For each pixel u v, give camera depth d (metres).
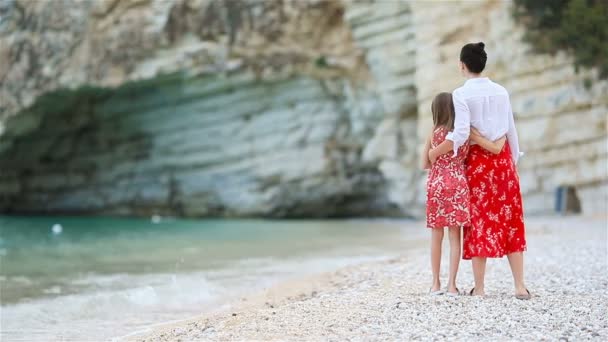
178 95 24.36
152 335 6.23
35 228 20.78
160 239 16.66
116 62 22.56
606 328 4.98
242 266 11.26
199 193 26.02
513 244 6.20
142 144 26.34
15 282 9.91
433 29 19.89
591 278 7.32
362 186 24.20
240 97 24.12
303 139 24.09
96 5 22.12
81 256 13.25
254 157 24.80
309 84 23.56
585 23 17.03
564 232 12.90
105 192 27.27
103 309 7.94
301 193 24.53
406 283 7.54
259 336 5.31
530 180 18.28
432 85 19.88
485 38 19.00
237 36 22.41
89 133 26.59
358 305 6.25
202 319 6.79
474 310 5.65
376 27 21.70
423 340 4.80
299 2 22.05
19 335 6.64
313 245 14.43
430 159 6.44
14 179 26.95
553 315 5.43
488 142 6.15
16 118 23.31
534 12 17.95
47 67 22.64
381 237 15.95
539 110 18.09
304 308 6.34
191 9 22.22
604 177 17.16
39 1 22.55
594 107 17.36
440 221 6.34
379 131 22.52
